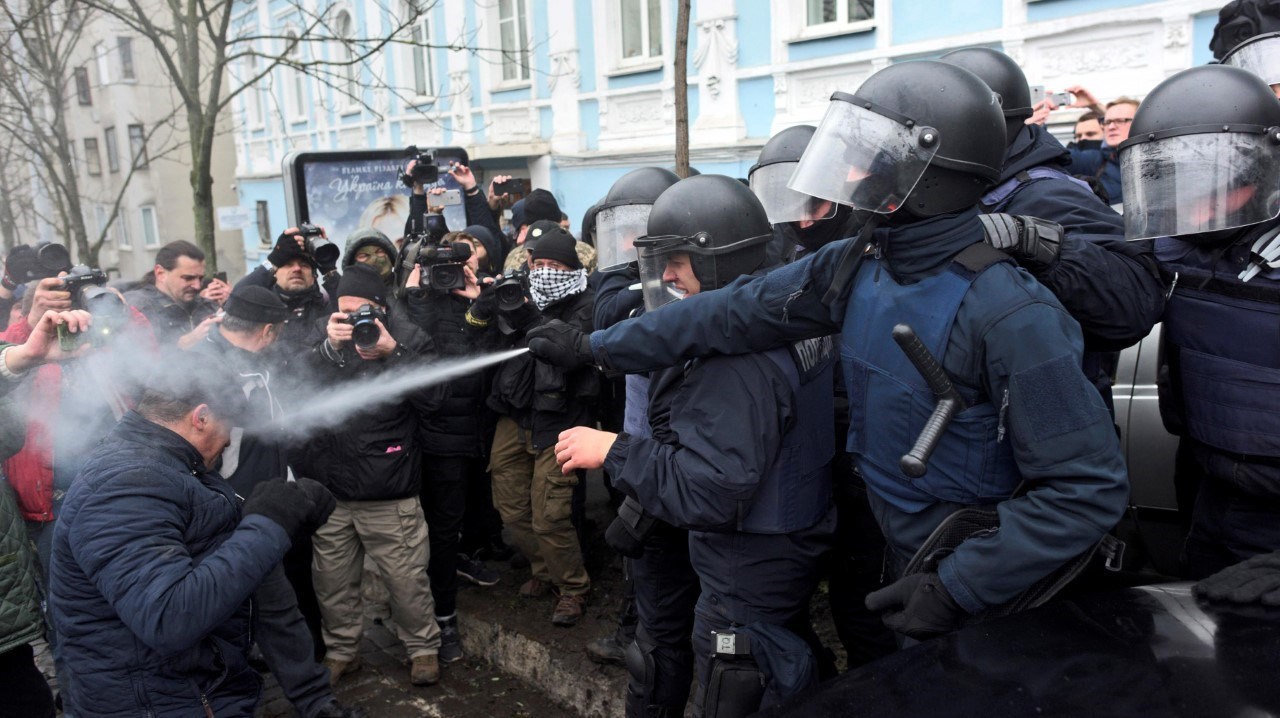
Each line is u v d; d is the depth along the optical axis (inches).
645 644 105.3
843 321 73.0
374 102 565.6
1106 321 73.3
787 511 86.2
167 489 84.6
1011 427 62.1
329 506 94.7
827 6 322.7
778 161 102.6
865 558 100.9
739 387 80.8
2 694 98.1
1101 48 256.8
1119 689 50.4
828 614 138.8
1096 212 86.5
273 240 719.7
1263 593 56.8
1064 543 59.9
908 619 64.6
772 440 81.5
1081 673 52.3
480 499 176.1
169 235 963.3
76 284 120.6
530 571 172.7
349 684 144.9
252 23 665.0
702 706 90.2
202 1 285.7
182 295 171.9
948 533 65.9
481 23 473.7
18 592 96.3
